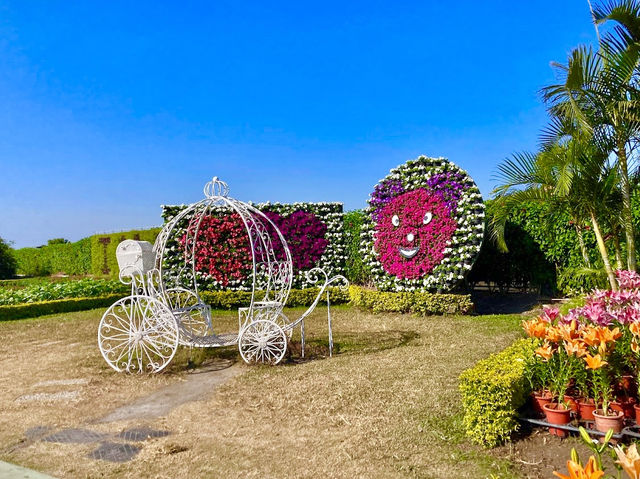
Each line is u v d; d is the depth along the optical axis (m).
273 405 4.36
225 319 9.79
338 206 12.34
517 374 3.46
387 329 8.01
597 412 3.26
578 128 6.12
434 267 9.37
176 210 11.52
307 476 2.99
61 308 11.69
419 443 3.38
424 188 9.73
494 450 3.20
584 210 6.55
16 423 4.13
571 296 9.42
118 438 3.74
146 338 5.73
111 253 21.42
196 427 3.92
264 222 11.66
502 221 7.55
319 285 11.98
